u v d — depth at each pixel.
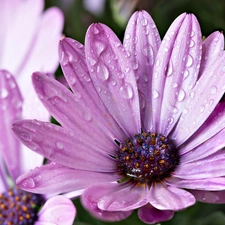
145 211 0.20
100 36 0.21
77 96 0.21
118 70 0.22
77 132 0.21
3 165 0.24
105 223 0.23
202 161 0.21
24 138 0.20
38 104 0.22
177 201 0.19
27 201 0.24
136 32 0.22
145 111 0.22
